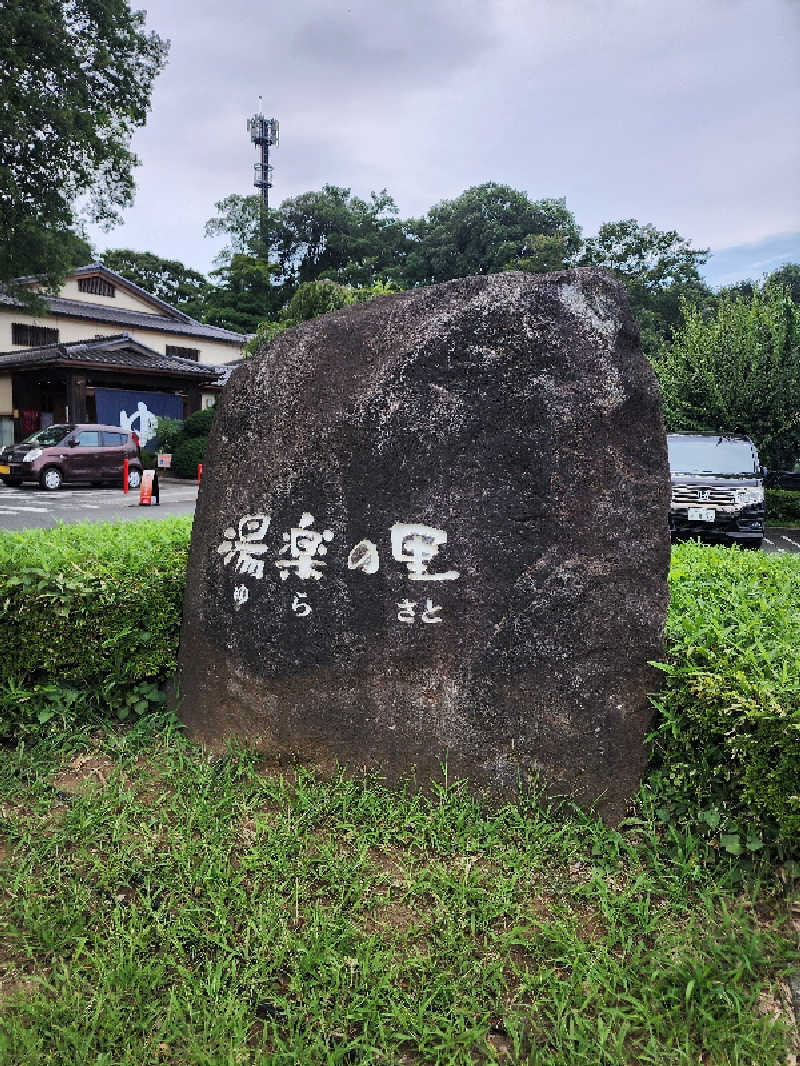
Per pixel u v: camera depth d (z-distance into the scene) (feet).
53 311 80.38
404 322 9.62
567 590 8.86
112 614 10.86
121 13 44.34
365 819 8.83
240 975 6.51
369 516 9.57
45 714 10.52
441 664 9.21
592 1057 5.79
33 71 41.70
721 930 7.13
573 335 9.01
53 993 6.39
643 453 8.89
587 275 9.15
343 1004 6.26
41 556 11.58
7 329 78.84
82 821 8.49
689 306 55.57
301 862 7.95
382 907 7.47
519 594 8.98
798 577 12.62
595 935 7.18
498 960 6.75
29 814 8.86
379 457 9.55
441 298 9.53
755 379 48.06
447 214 122.21
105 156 45.50
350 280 124.47
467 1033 5.93
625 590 8.80
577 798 8.84
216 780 9.57
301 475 9.94
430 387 9.37
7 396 77.97
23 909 7.32
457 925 7.14
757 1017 6.19
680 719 8.30
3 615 10.47
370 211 139.54
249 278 127.95
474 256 116.78
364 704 9.51
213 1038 5.91
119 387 77.46
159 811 8.90
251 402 10.44
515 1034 5.99
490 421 9.16
